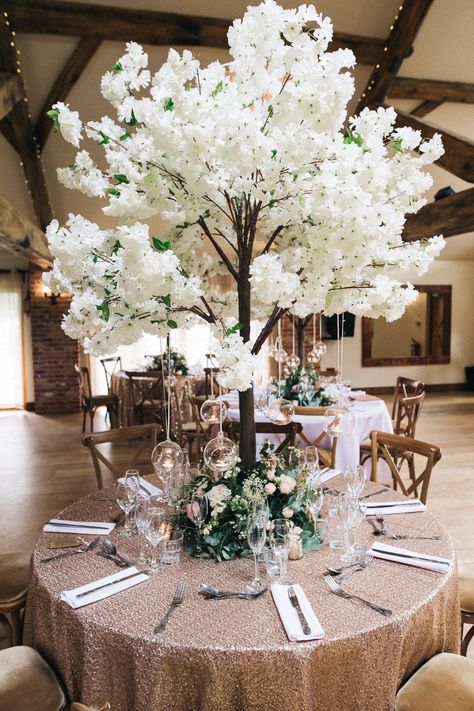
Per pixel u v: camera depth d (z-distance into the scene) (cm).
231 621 134
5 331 866
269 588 150
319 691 126
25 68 504
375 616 136
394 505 211
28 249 494
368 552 170
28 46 486
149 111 126
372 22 506
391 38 514
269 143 120
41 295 835
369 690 131
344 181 128
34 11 458
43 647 155
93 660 134
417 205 147
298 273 166
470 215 436
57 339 843
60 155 595
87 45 485
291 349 858
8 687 145
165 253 127
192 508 168
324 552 173
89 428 721
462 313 1068
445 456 558
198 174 128
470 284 1067
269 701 123
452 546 176
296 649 123
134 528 192
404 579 155
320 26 121
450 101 587
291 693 123
